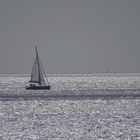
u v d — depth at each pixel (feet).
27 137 623.36
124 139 606.14
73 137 620.90
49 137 621.31
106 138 612.70
